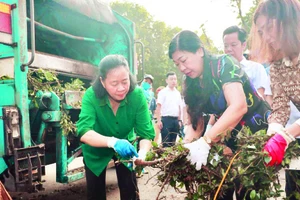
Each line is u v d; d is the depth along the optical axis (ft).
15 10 10.69
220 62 8.15
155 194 14.76
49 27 16.14
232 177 7.45
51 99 12.01
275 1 7.34
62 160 12.48
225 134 7.52
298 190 8.41
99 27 19.33
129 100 8.94
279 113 8.29
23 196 14.89
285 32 7.30
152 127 9.37
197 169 7.29
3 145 10.18
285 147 6.89
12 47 10.82
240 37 13.92
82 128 8.68
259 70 13.50
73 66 16.42
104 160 9.18
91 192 9.29
